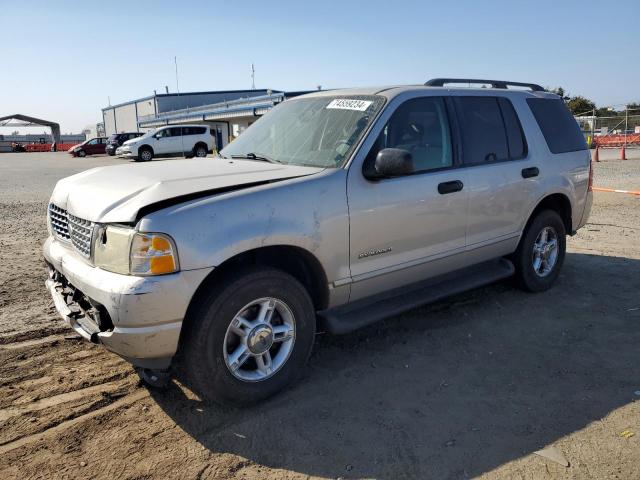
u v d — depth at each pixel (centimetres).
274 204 323
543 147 514
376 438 301
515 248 502
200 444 297
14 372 375
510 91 507
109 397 344
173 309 289
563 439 298
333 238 349
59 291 361
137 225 289
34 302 512
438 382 363
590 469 273
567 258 666
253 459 285
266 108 3375
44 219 999
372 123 381
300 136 413
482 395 346
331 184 349
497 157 469
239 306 312
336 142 384
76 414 325
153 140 3053
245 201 314
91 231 311
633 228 852
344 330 366
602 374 372
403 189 386
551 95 559
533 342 425
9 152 5778
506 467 276
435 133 423
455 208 423
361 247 367
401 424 315
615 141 3425
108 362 392
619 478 266
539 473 271
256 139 448
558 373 374
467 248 444
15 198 1350
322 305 365
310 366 388
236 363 319
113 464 280
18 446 294
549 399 340
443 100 436
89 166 2811
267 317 330
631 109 3338
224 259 302
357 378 370
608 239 776
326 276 352
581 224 580
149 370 346
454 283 453
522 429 308
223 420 320
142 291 281
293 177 346
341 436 304
